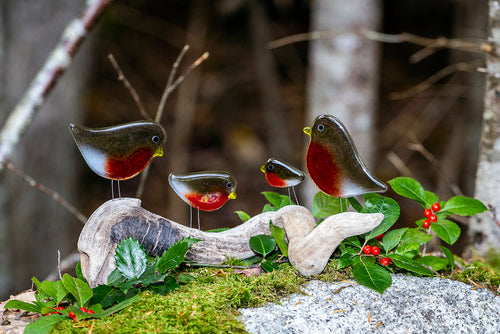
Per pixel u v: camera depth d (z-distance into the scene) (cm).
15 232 238
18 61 229
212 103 457
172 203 353
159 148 149
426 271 148
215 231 158
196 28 410
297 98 458
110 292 145
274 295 145
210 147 432
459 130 354
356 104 232
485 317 146
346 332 142
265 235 152
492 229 168
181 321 140
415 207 349
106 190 393
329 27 229
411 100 434
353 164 147
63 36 175
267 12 475
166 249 150
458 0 331
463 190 344
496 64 167
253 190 392
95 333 139
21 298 153
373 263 148
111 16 385
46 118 242
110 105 438
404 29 479
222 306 143
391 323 144
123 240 147
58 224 251
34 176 242
